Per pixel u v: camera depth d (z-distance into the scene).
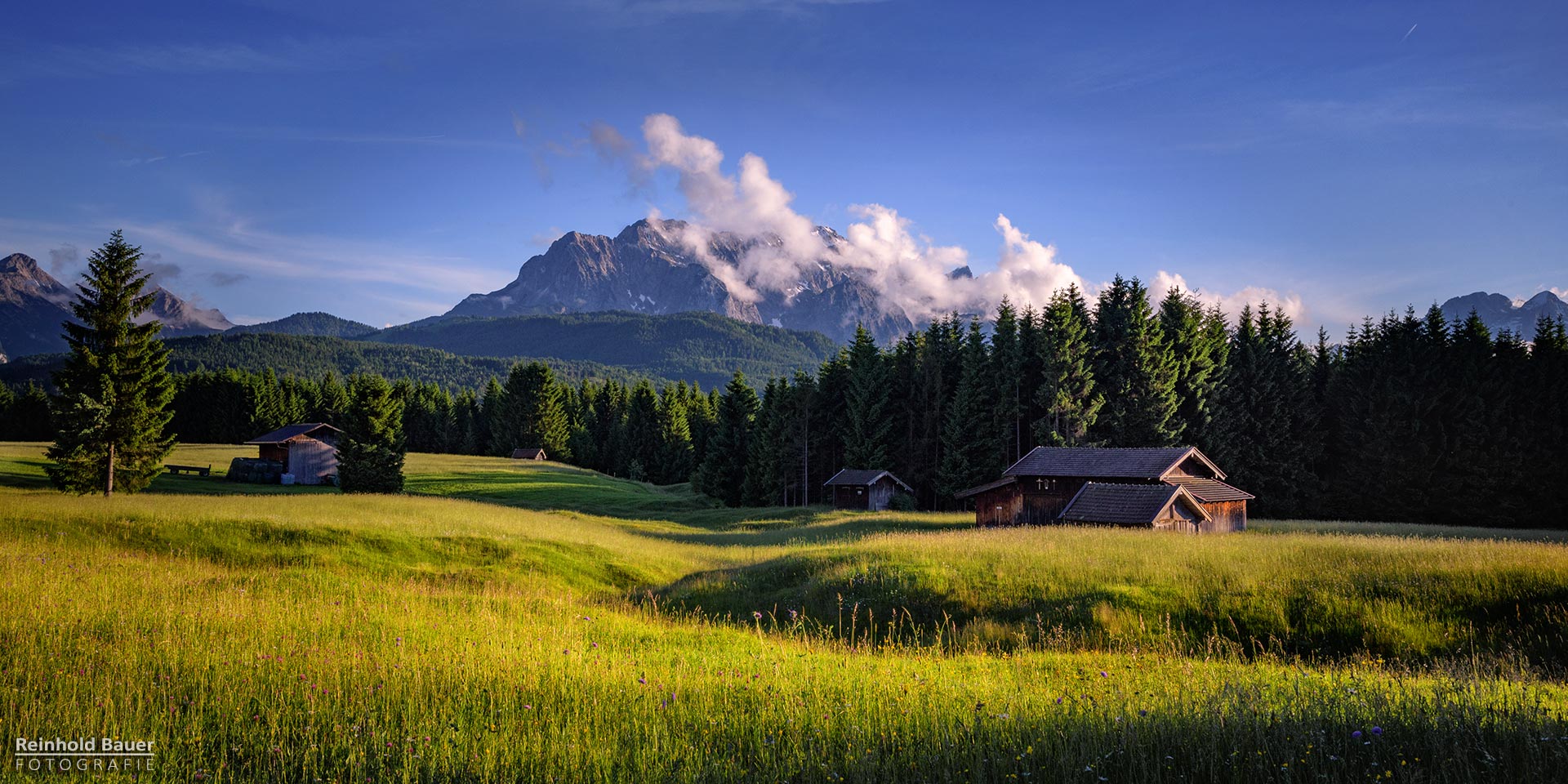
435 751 6.89
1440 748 6.35
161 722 7.48
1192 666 12.91
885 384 79.75
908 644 18.42
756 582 24.55
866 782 6.19
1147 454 48.47
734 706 8.93
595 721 8.01
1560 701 8.98
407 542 28.36
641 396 129.12
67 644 10.14
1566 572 18.61
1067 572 21.72
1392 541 26.53
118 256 46.56
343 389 141.38
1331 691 9.46
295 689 8.83
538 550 29.39
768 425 85.06
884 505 71.25
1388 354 65.31
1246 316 71.81
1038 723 7.79
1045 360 67.50
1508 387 60.12
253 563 24.70
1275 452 67.12
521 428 134.88
